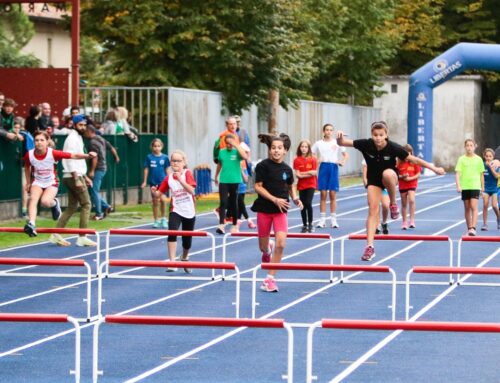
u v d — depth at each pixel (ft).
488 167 112.47
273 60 167.43
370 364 49.16
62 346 52.60
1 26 206.08
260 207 67.87
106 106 153.99
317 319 60.23
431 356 51.11
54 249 89.86
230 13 163.73
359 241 100.07
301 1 216.13
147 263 59.72
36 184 82.48
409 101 231.71
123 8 164.55
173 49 165.07
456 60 227.40
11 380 45.44
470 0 292.81
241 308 63.36
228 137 101.30
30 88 138.21
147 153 143.02
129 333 56.24
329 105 217.97
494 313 62.49
